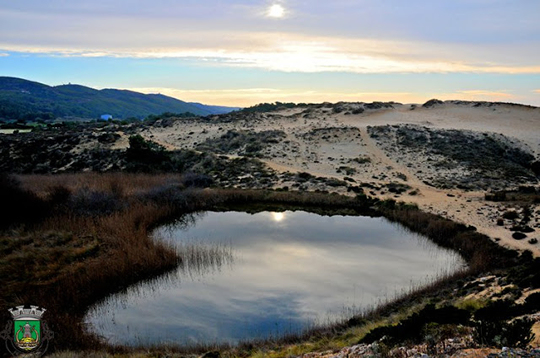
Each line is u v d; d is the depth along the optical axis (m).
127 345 17.55
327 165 63.56
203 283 25.09
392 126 82.25
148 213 37.91
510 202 42.09
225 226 38.97
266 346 16.73
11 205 32.59
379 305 20.69
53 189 39.22
